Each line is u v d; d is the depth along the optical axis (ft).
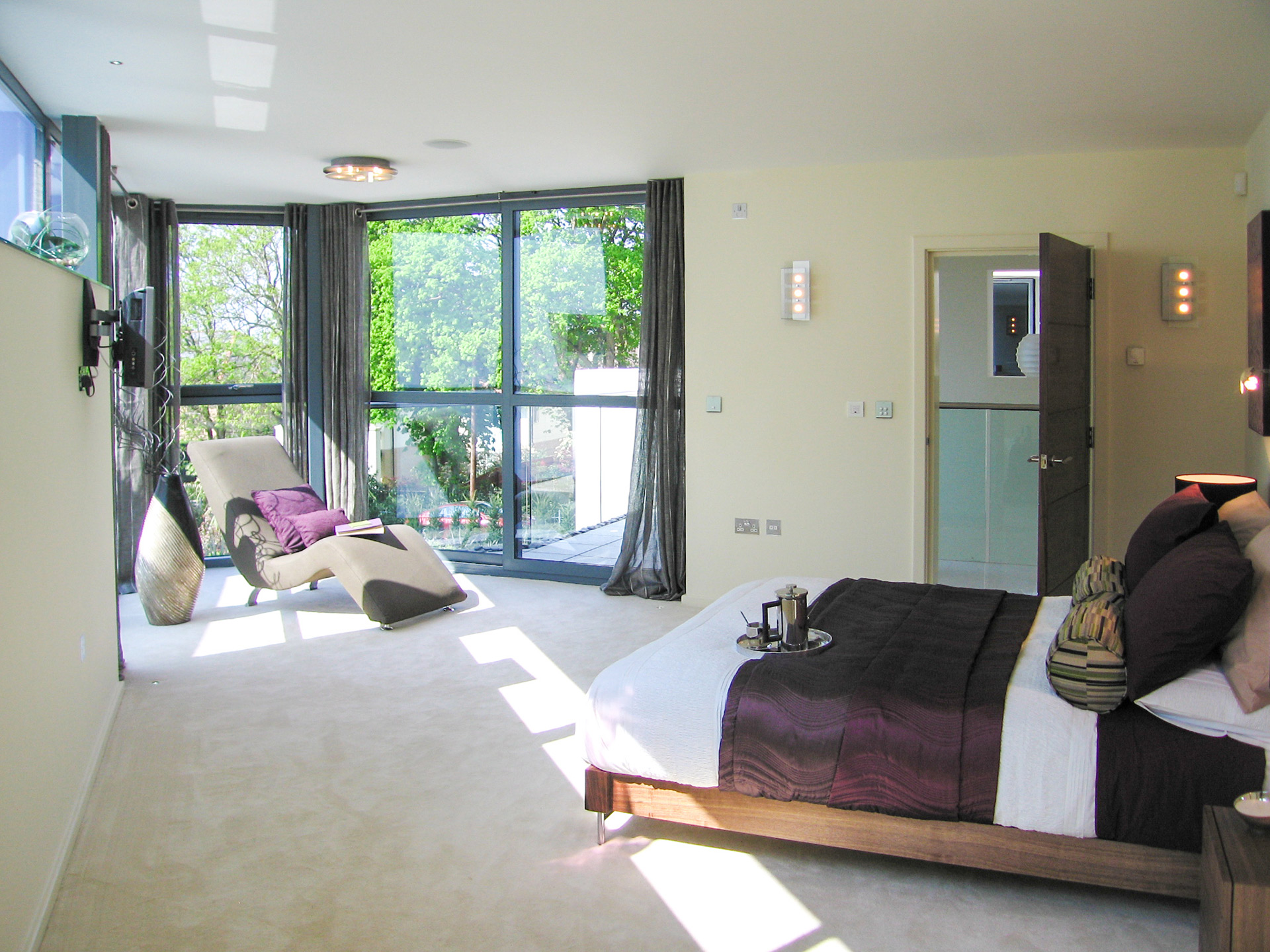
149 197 22.52
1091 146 17.08
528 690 14.98
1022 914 8.64
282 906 8.91
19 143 14.39
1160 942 8.18
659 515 20.92
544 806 10.97
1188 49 12.16
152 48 12.49
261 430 24.43
